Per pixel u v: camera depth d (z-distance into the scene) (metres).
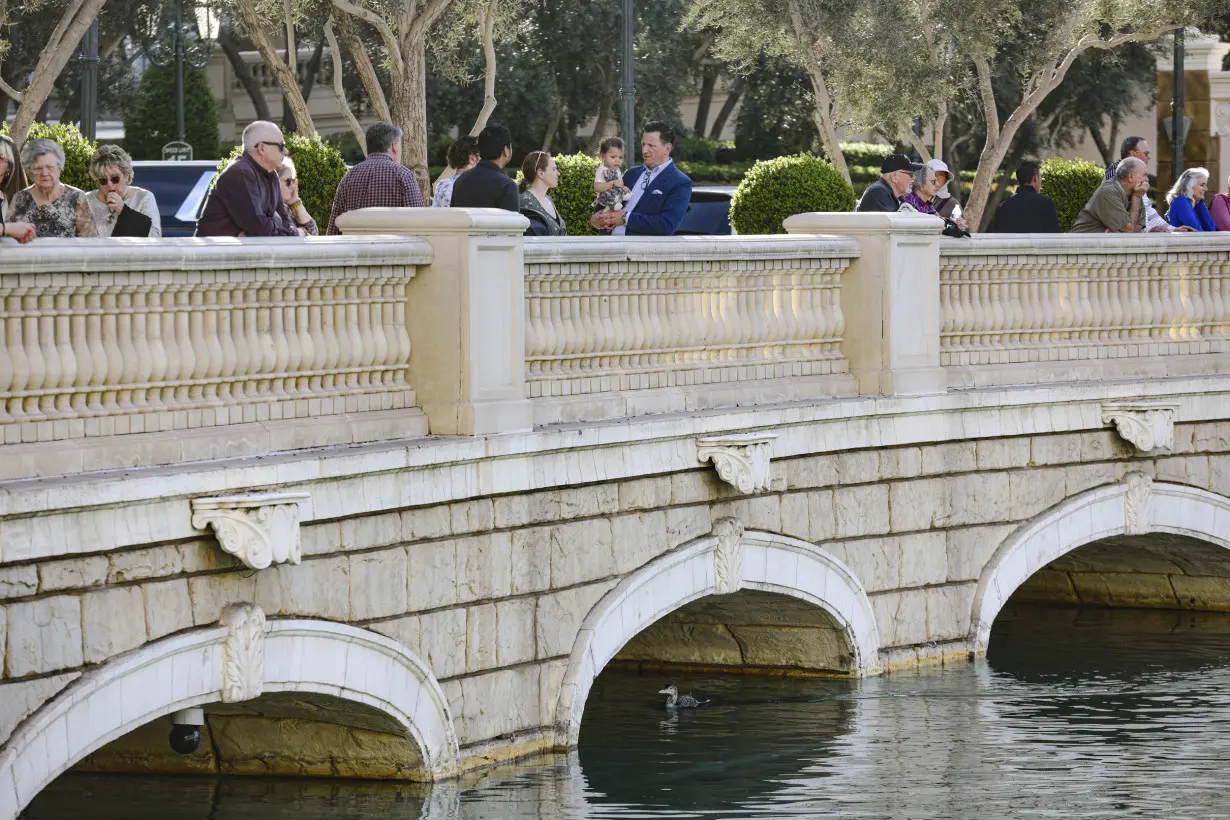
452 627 13.80
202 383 11.95
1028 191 20.61
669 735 16.42
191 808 13.59
